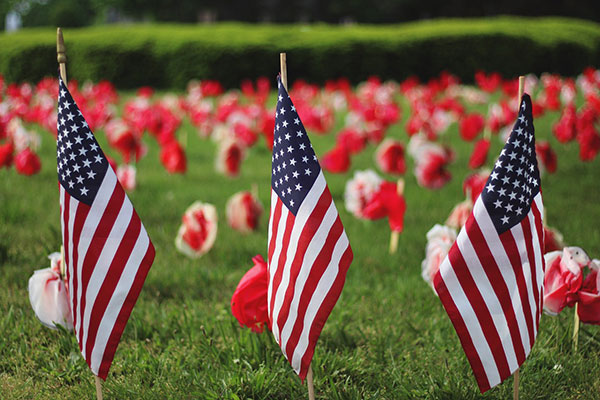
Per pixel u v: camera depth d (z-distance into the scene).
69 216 3.28
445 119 11.26
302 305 3.21
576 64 25.58
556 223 6.83
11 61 23.56
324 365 4.04
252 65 23.66
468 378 3.90
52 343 4.39
